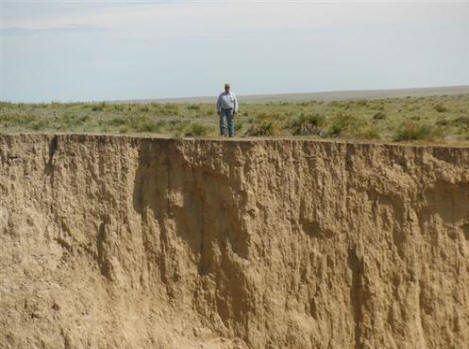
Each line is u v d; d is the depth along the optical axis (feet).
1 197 68.80
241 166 65.36
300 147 65.51
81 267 66.64
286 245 64.54
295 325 63.16
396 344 61.98
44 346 62.90
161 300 65.51
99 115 111.34
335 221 64.28
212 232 65.92
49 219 68.33
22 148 70.28
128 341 63.31
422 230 63.16
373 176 64.13
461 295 62.03
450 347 61.67
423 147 64.03
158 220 67.05
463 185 62.90
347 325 63.05
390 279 63.00
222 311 64.75
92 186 68.33
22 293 65.16
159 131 89.76
